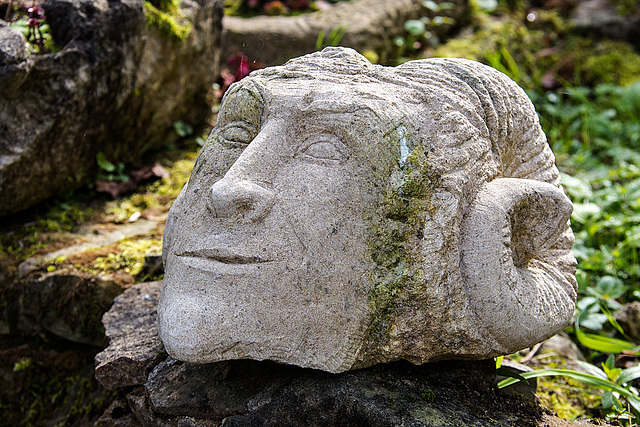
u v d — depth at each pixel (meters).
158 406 1.63
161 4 3.17
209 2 3.45
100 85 2.77
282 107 1.51
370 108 1.46
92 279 2.30
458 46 4.37
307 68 1.62
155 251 2.46
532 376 1.84
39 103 2.58
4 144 2.52
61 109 2.63
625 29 4.55
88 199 2.96
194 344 1.39
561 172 3.47
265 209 1.43
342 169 1.46
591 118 3.90
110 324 2.01
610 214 2.95
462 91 1.59
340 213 1.45
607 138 3.83
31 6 2.72
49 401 2.42
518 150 1.71
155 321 1.99
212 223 1.47
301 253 1.43
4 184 2.56
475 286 1.49
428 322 1.49
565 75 4.36
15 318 2.44
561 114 3.99
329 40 3.99
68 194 2.92
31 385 2.45
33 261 2.43
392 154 1.45
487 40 4.43
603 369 2.19
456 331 1.50
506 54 4.15
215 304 1.41
